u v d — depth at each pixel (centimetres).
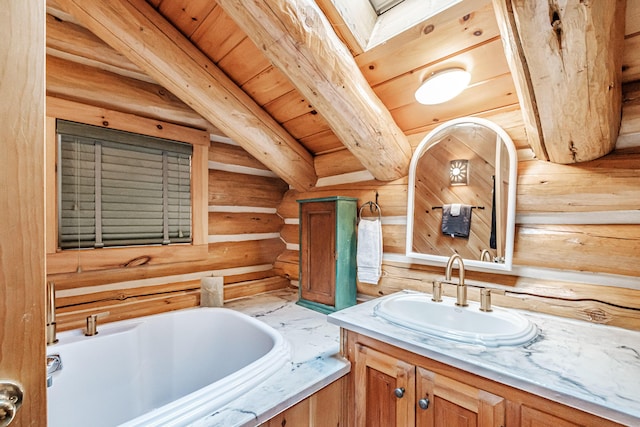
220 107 167
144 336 153
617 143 111
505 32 92
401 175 171
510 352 89
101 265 152
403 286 166
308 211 192
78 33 142
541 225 125
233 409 88
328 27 120
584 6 75
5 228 39
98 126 150
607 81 89
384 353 107
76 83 143
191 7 137
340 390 116
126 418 142
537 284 125
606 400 65
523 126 129
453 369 90
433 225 155
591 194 113
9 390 39
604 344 95
